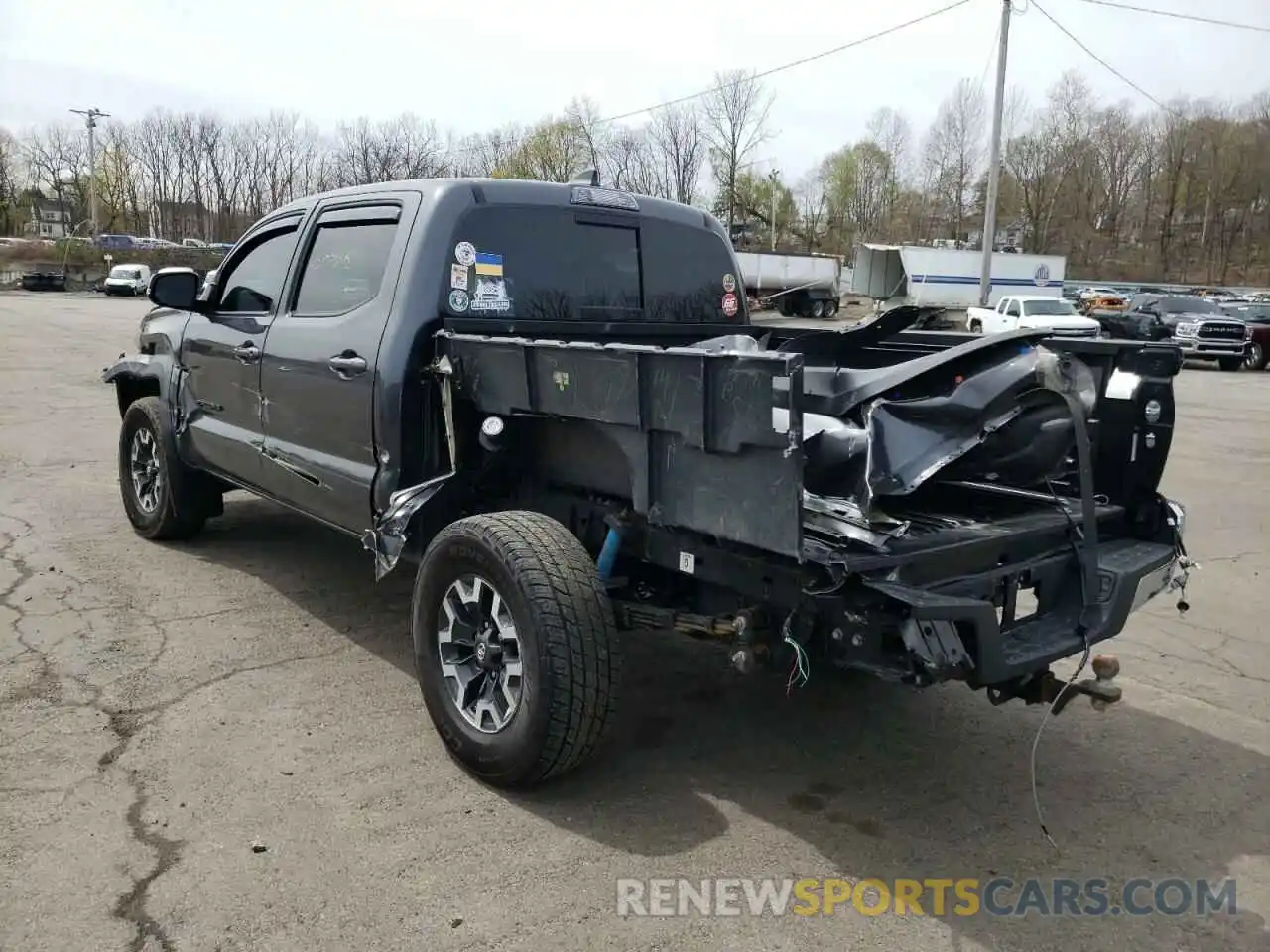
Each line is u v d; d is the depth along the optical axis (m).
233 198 83.62
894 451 2.95
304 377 4.58
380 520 4.12
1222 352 24.77
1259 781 3.78
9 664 4.44
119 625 4.97
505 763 3.39
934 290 39.81
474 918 2.82
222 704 4.13
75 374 16.14
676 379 3.00
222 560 6.10
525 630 3.28
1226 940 2.85
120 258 64.44
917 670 2.74
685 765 3.79
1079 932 2.87
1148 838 3.38
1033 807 3.55
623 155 55.38
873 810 3.50
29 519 6.95
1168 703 4.47
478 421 4.03
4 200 92.62
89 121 74.12
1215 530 7.79
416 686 4.37
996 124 30.22
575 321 4.60
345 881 2.97
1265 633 5.41
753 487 2.85
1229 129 78.62
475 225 4.26
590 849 3.19
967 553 3.19
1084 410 3.37
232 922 2.76
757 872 3.11
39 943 2.65
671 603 3.68
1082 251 80.75
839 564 2.78
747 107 58.03
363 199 4.56
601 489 3.64
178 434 5.94
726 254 5.34
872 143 79.00
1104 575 3.45
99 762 3.61
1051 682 3.31
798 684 4.57
